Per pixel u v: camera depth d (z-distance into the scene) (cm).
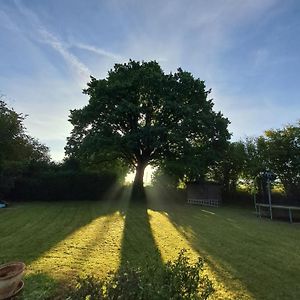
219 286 645
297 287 649
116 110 2728
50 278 648
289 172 2547
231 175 3152
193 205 2827
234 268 779
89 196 2953
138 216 1819
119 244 1023
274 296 598
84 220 1598
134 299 343
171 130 2753
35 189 2812
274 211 2055
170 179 3269
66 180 2897
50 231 1255
